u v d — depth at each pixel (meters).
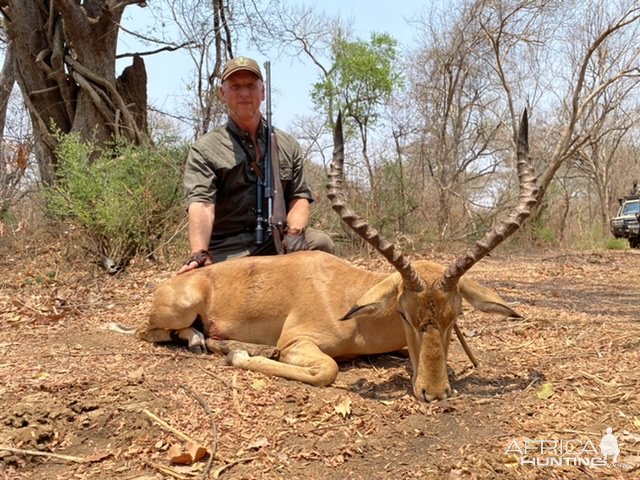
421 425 1.23
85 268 3.21
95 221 3.29
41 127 4.75
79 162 3.52
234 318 1.72
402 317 1.43
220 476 1.05
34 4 4.77
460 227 5.56
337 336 1.60
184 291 1.73
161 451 1.13
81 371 1.50
